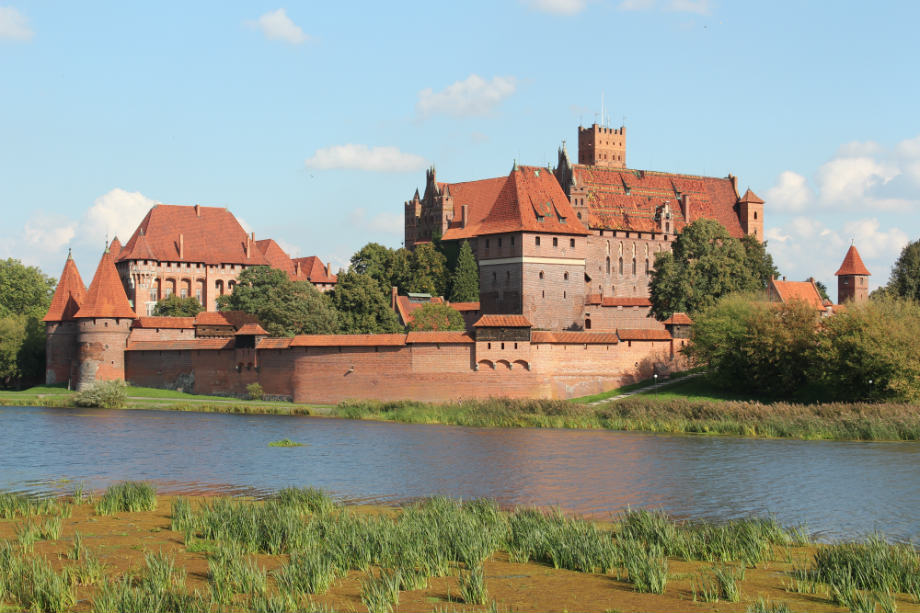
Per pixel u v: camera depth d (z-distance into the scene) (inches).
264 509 1903.3
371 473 2630.4
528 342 4313.5
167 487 2426.2
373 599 1380.4
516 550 1683.1
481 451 3058.6
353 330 5723.4
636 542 1669.5
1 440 3353.8
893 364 3836.1
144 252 7731.3
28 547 1699.1
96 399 4670.3
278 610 1320.1
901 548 1669.5
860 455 2962.6
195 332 5408.5
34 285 7559.1
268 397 4803.2
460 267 6678.2
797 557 1704.0
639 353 4616.1
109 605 1334.9
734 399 4259.4
